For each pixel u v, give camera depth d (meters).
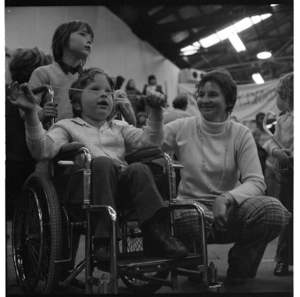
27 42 2.17
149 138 1.73
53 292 1.53
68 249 1.53
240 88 3.23
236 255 1.76
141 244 1.91
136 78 3.85
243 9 3.26
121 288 1.79
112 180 1.48
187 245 1.74
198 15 3.54
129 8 3.37
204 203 1.81
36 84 1.87
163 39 3.93
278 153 1.99
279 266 1.91
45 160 1.60
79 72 1.92
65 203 1.51
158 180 1.63
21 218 1.71
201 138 1.90
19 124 1.90
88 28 1.93
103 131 1.73
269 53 3.61
